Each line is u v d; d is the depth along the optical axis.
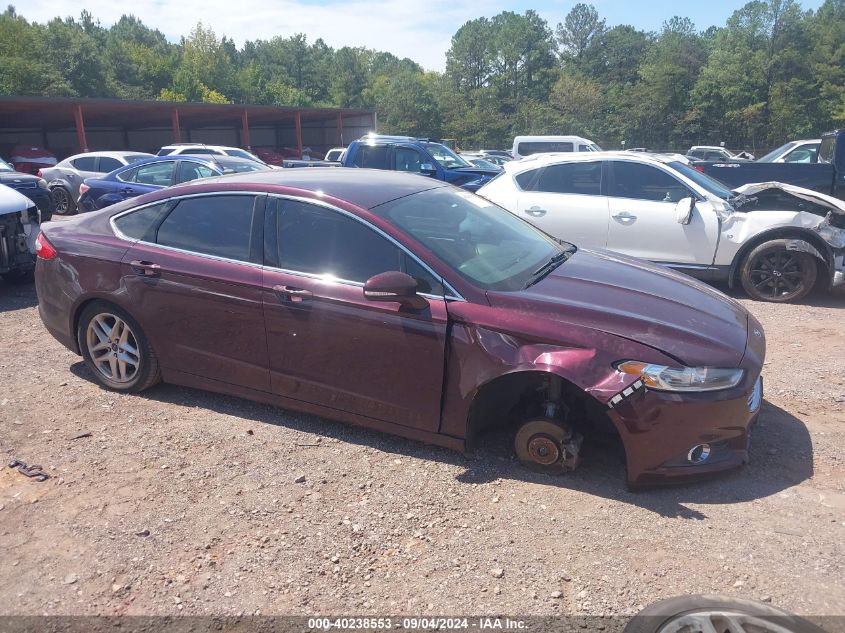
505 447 3.74
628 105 69.88
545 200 7.63
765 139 61.97
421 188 4.20
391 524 3.04
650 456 3.11
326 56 126.12
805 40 62.66
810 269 6.89
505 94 94.50
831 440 3.79
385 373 3.51
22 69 57.19
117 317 4.30
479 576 2.70
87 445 3.77
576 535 2.94
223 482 3.39
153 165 10.82
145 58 83.31
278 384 3.86
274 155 39.44
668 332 3.18
